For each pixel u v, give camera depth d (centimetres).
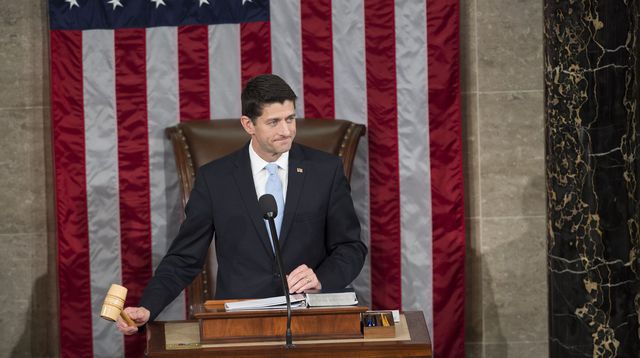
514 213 1892
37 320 1919
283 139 1303
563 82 1566
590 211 1566
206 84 1822
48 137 1884
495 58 1866
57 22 1809
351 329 1140
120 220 1845
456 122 1805
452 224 1823
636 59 1534
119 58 1817
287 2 1808
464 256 1830
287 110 1292
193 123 1745
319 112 1814
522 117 1873
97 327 1856
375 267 1842
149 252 1852
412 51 1800
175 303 1866
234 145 1703
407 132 1811
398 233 1833
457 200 1817
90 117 1823
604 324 1578
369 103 1811
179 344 1120
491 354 1922
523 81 1867
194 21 1817
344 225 1407
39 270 1908
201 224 1388
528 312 1911
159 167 1836
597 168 1556
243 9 1812
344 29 1805
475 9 1859
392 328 1139
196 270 1387
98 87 1819
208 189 1391
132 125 1828
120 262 1853
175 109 1825
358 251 1390
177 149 1722
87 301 1853
